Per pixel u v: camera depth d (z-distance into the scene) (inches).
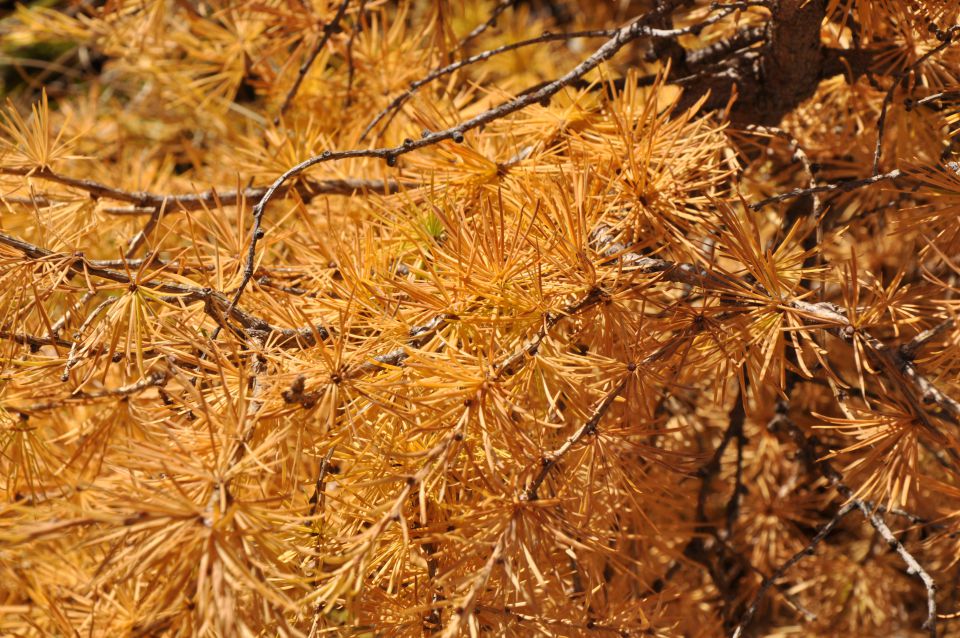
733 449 36.0
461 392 23.4
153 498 22.1
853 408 24.8
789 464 36.4
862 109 30.7
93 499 23.0
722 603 32.7
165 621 23.1
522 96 28.4
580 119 27.9
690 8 34.4
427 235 25.0
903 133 29.6
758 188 31.8
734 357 24.6
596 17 56.0
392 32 33.2
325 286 25.5
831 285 33.8
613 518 26.1
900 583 34.9
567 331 27.0
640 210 25.7
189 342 23.8
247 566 22.2
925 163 26.6
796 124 31.7
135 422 23.8
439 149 27.3
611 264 25.3
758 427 32.4
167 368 24.1
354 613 23.5
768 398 32.3
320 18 33.3
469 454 23.8
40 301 24.7
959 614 25.9
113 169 40.0
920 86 29.5
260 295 25.4
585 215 25.0
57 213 28.1
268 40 36.2
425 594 24.9
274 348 24.1
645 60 29.8
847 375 32.7
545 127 28.0
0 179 28.4
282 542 22.7
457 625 22.5
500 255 24.3
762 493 32.9
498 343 24.5
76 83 61.3
